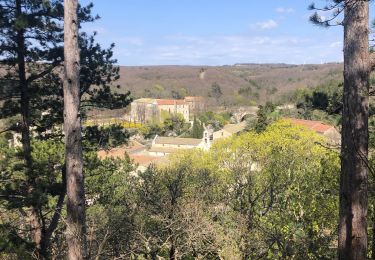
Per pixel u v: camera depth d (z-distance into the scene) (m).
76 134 7.15
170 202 10.70
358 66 5.85
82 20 10.53
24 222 10.98
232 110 106.88
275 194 12.52
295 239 10.89
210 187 12.23
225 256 10.23
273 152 14.75
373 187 6.93
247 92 125.06
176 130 84.19
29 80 9.77
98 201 14.20
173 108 104.69
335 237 12.23
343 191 6.14
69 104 7.10
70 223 7.12
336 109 7.34
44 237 9.95
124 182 14.78
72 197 7.14
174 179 11.54
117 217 9.54
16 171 10.22
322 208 11.35
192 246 10.48
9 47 9.34
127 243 9.46
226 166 15.55
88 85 10.77
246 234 10.66
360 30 5.81
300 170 13.12
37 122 10.75
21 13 8.59
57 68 10.32
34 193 9.30
